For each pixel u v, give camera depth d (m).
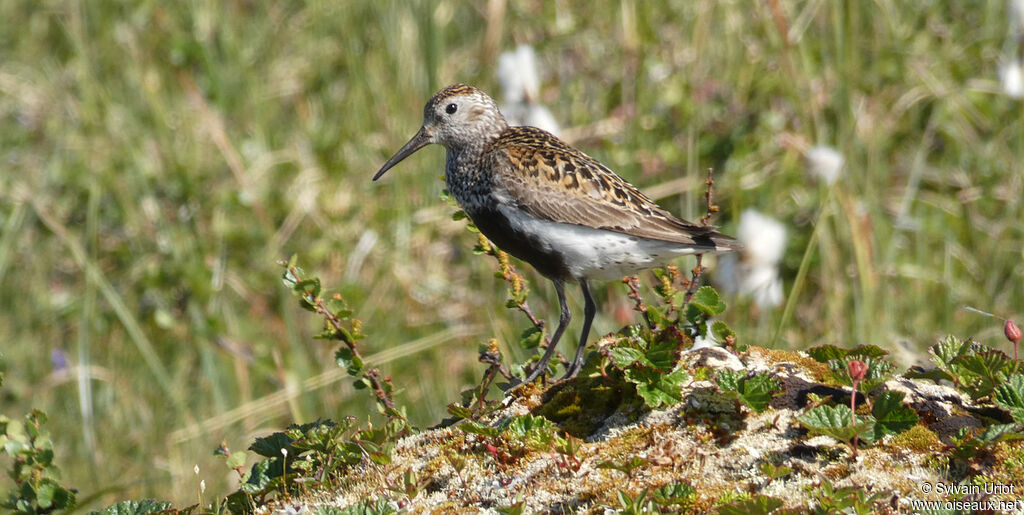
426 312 12.56
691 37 14.91
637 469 6.39
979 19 15.20
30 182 14.64
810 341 11.34
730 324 11.29
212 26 16.33
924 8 15.23
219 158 14.56
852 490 5.69
